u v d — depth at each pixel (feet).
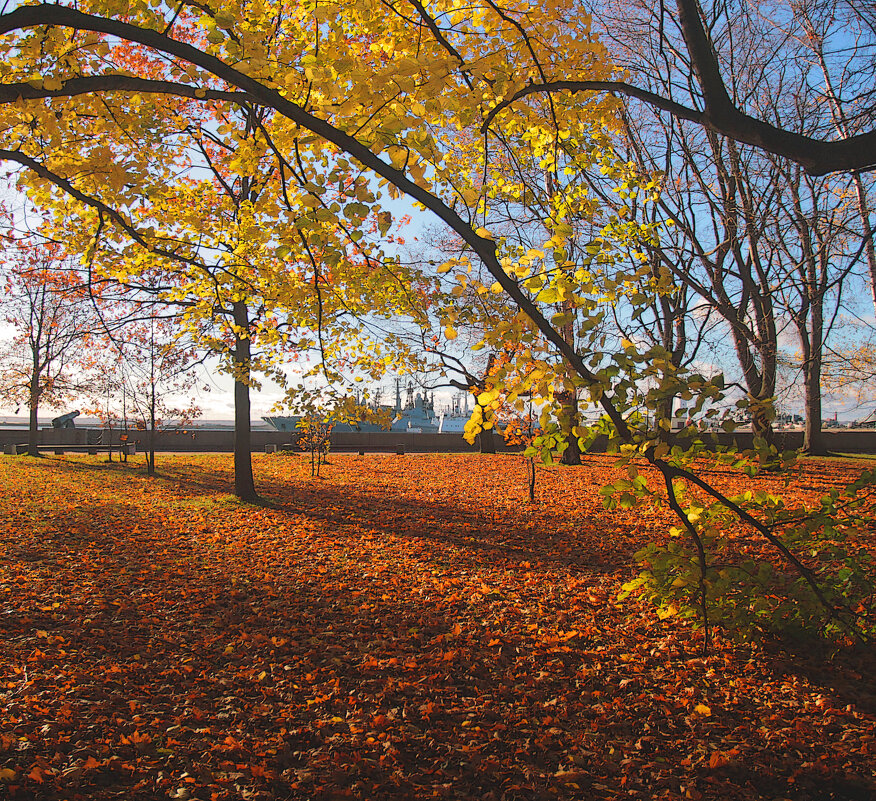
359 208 8.98
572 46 12.46
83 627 18.95
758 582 14.85
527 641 17.95
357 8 11.07
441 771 11.31
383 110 9.07
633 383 8.30
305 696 14.42
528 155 16.65
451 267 11.68
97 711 13.33
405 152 8.75
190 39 25.31
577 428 9.03
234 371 36.52
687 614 15.99
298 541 32.96
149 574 25.70
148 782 10.77
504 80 11.65
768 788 10.97
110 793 10.35
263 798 10.41
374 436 121.08
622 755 11.96
